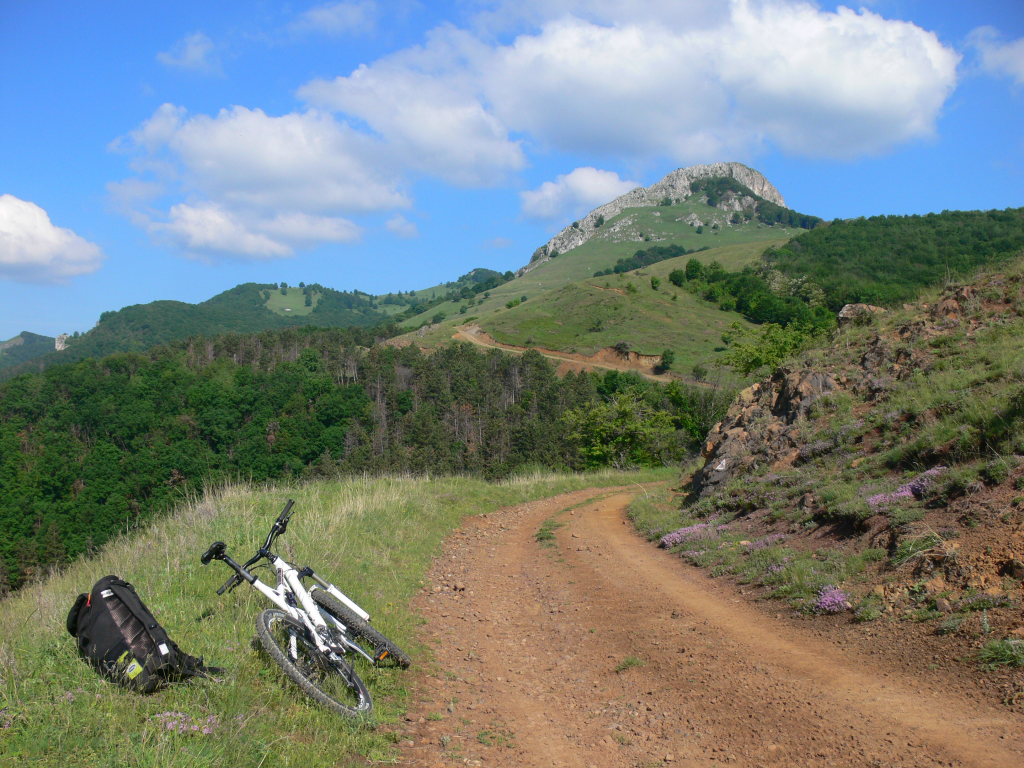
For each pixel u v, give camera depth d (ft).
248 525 28.55
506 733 13.57
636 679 16.58
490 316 484.74
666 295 463.01
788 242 506.48
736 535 30.94
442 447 248.73
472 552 36.01
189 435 241.55
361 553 27.91
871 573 20.66
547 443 226.99
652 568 29.76
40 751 10.15
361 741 12.25
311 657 14.17
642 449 115.24
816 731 12.35
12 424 219.61
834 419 35.78
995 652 14.10
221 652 14.60
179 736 10.66
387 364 327.06
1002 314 35.58
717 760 11.70
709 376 297.94
